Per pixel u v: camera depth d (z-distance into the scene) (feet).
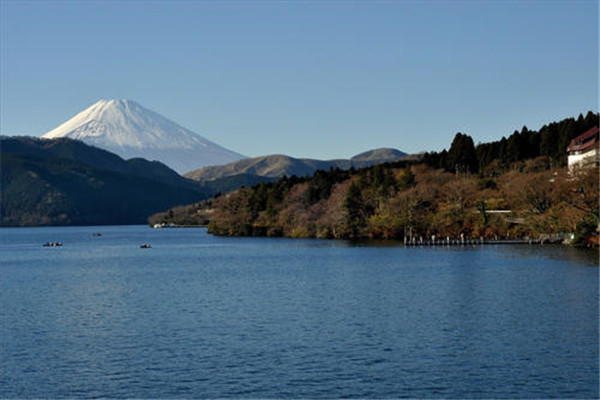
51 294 390.21
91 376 207.51
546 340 242.17
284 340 248.11
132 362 221.66
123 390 194.39
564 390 189.78
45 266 610.24
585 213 609.42
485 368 209.46
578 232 613.93
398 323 276.62
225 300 350.23
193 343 246.06
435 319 283.79
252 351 232.53
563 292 347.77
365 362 217.56
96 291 402.93
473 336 250.37
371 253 639.76
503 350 229.45
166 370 212.23
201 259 650.84
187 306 332.19
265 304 333.01
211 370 211.20
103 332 268.82
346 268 505.66
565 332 254.27
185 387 196.03
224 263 593.01
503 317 284.61
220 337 255.09
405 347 235.61
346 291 376.07
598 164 638.94
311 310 311.88
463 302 325.83
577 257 524.93
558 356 221.46
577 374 202.80
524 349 230.48
